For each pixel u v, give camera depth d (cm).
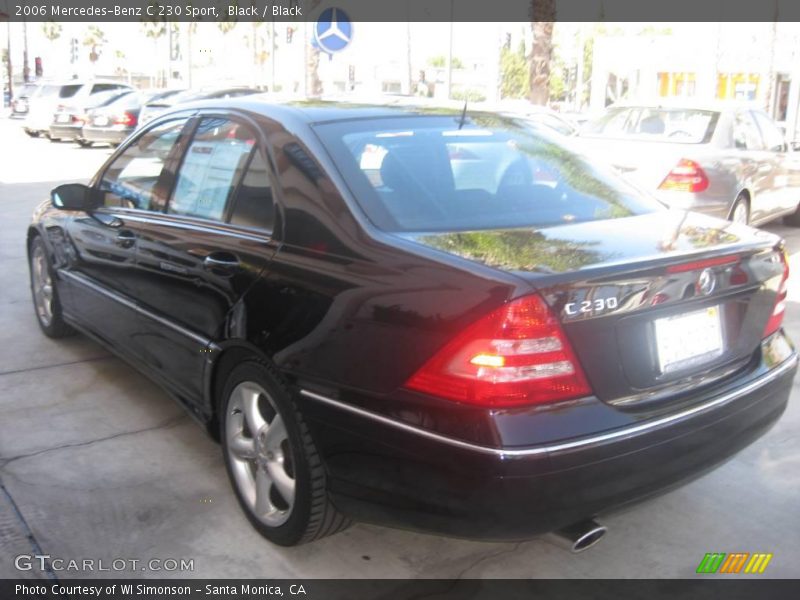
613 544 333
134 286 411
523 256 267
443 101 408
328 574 310
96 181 475
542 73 1577
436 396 251
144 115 2086
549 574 313
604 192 357
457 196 321
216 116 388
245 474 338
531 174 351
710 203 783
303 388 286
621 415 258
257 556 320
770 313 320
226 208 356
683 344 280
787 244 962
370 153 327
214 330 337
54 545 323
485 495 244
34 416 442
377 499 270
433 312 255
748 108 912
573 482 247
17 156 2006
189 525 340
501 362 243
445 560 321
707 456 282
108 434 423
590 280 252
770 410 312
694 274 277
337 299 282
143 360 416
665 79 3741
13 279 738
